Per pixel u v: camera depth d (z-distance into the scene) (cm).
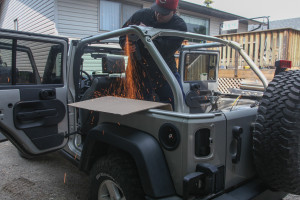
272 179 175
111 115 208
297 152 163
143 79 281
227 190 179
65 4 831
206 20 1231
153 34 187
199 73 415
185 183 149
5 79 236
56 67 272
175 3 244
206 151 164
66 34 841
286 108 162
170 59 295
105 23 921
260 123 171
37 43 251
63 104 278
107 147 218
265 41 649
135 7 989
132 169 185
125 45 267
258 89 351
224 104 281
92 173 215
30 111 251
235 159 177
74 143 296
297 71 184
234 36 680
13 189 306
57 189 307
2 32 223
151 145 170
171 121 163
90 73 443
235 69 628
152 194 161
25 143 250
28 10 1020
